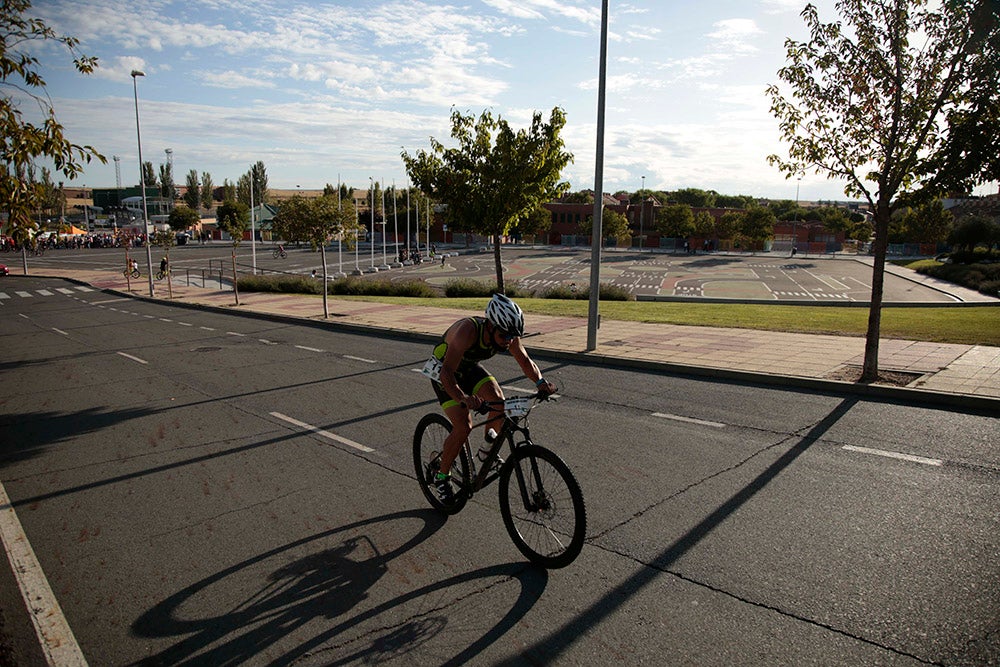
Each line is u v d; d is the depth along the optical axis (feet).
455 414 14.57
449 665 10.31
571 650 10.57
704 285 146.51
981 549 13.42
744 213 284.20
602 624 11.28
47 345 53.67
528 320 53.93
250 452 22.13
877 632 10.71
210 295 101.65
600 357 35.81
